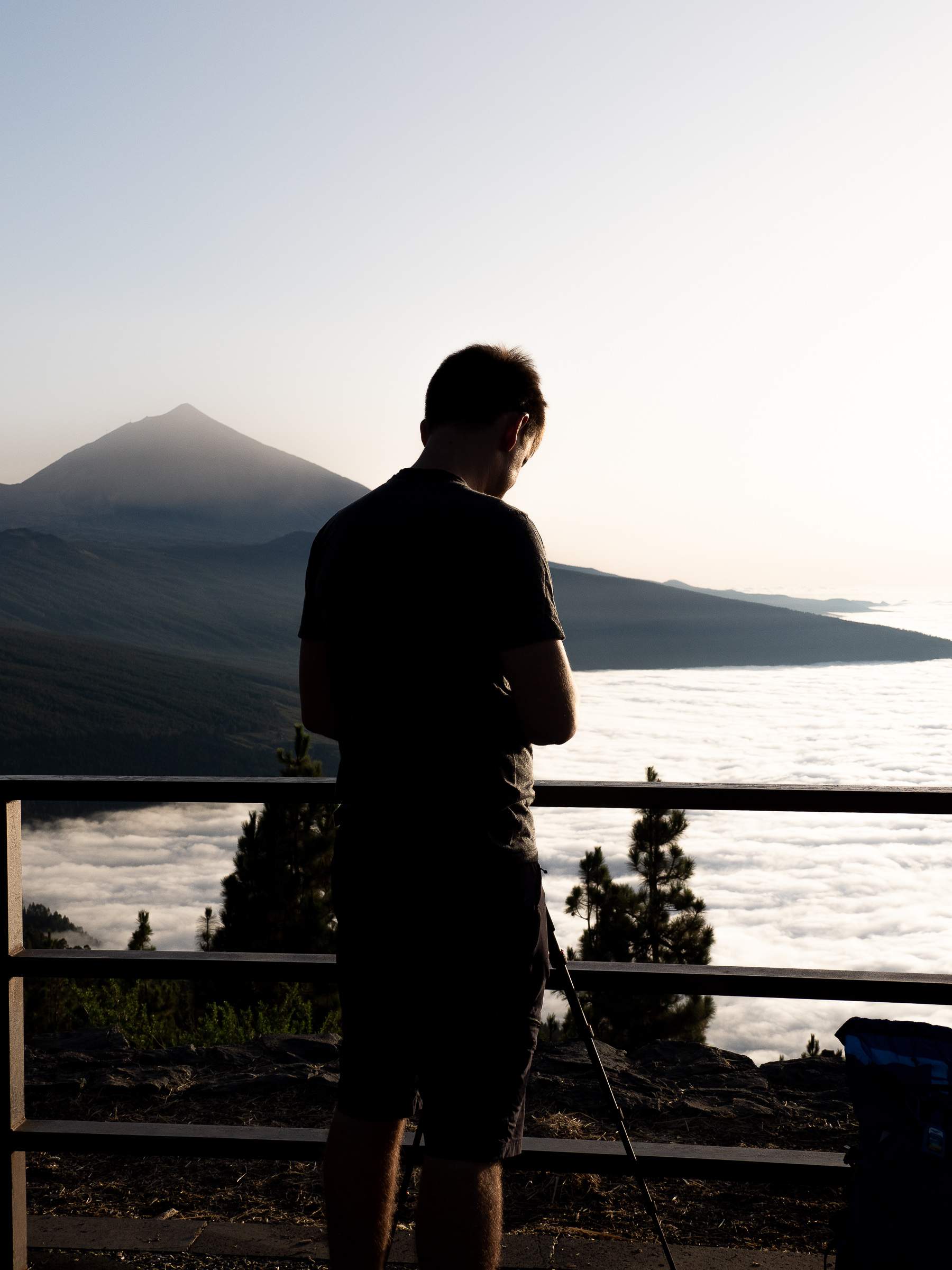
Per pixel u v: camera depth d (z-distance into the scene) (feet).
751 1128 7.97
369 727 4.20
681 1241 5.98
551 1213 6.40
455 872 4.04
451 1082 4.09
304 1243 5.78
